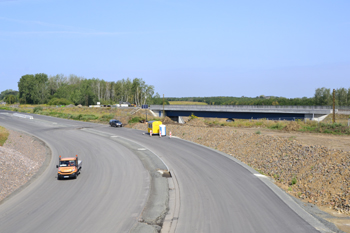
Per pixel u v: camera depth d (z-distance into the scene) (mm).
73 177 24156
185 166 27281
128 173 25594
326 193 18344
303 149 26062
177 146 38594
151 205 17469
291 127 43469
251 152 31750
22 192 20438
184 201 17906
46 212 16469
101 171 26578
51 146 40625
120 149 37312
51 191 20641
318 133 38500
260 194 18766
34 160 32281
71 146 40375
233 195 18688
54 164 30188
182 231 13586
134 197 19062
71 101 159875
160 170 26219
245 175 23562
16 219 15477
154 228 14211
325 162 22031
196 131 47812
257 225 14047
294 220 14625
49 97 186500
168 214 15938
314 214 15539
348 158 20875
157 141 43250
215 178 22844
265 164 27062
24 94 179500
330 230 13445
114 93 189500
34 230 14047
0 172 23531
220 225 14156
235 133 40031
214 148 37781
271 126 47844
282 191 19484
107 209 16906
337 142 29188
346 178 18703
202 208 16578
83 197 19188
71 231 13906
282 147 28953
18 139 45062
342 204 16547
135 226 14477
